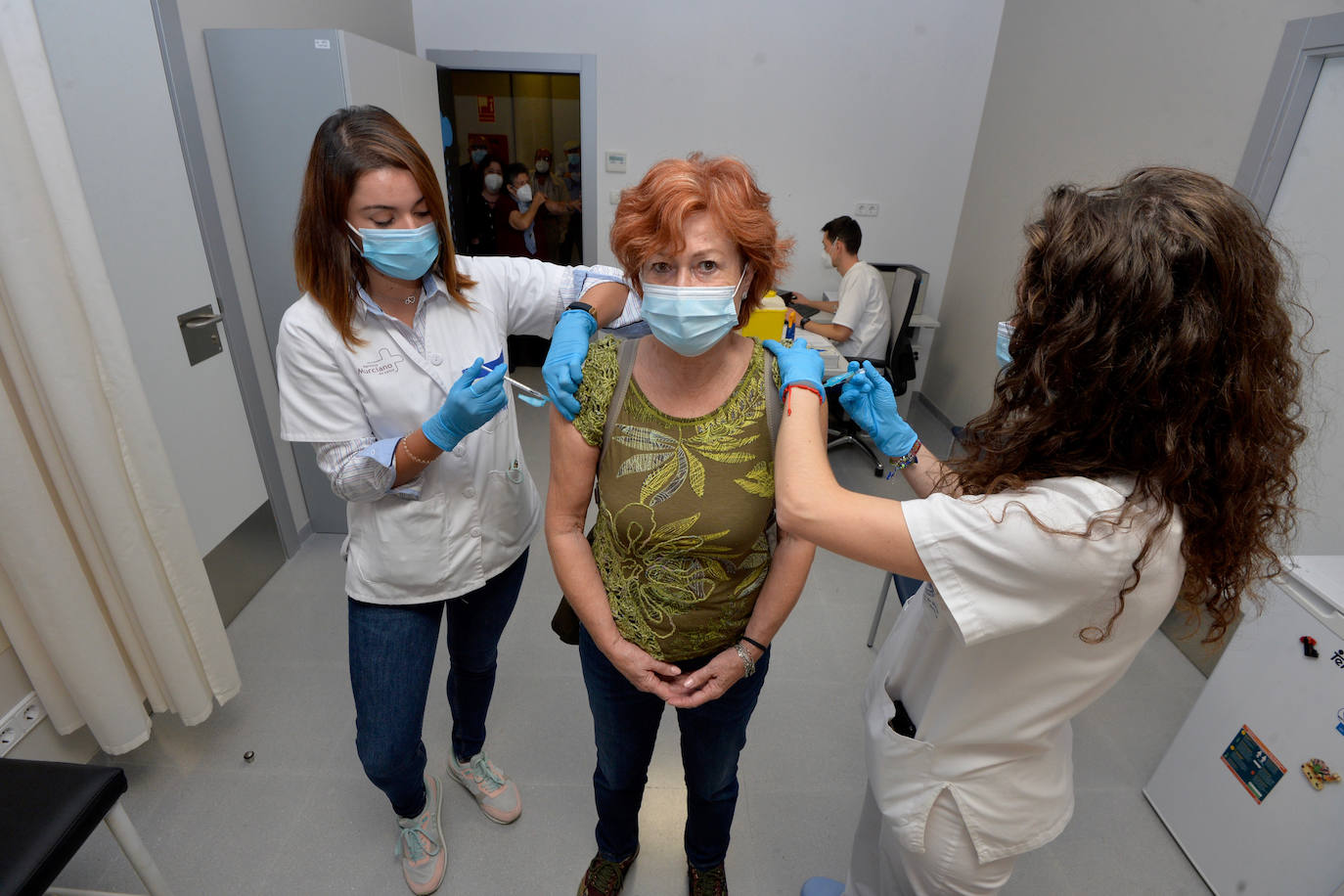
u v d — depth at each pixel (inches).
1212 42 87.0
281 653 79.5
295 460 99.7
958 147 151.4
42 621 52.2
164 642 58.8
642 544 36.1
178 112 75.0
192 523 78.4
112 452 52.4
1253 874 53.8
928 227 158.4
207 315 80.2
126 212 68.1
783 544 37.3
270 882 55.4
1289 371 24.5
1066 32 118.7
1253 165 79.1
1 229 43.6
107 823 43.2
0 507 47.9
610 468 35.8
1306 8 73.6
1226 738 57.5
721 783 46.1
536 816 61.5
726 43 142.6
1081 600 26.1
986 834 34.2
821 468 29.2
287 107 82.4
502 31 141.8
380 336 43.1
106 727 58.1
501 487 49.1
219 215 82.4
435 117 115.0
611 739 44.8
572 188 177.5
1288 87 74.6
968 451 30.6
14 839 38.7
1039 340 25.6
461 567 48.3
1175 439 23.5
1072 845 61.4
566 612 45.4
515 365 176.2
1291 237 75.2
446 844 58.7
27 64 42.9
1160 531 24.5
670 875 57.1
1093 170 110.8
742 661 38.5
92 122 63.7
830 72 145.1
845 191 155.3
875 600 93.3
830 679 79.0
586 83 145.7
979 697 31.5
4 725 55.2
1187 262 22.0
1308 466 71.6
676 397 34.9
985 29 142.0
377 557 46.4
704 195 30.0
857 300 127.3
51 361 47.4
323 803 61.8
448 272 44.3
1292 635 52.4
